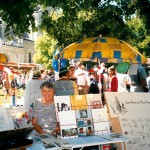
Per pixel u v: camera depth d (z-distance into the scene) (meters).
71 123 4.34
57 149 3.73
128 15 11.55
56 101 4.58
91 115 4.47
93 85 11.97
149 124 5.22
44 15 10.73
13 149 3.54
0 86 34.38
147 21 11.19
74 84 7.77
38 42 62.12
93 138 4.19
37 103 5.21
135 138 5.03
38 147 3.71
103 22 11.47
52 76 17.95
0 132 3.42
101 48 6.16
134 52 6.27
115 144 4.83
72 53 6.46
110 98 5.18
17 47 81.25
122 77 11.04
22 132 3.64
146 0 11.00
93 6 11.25
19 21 6.69
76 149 4.46
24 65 42.78
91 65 14.25
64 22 11.40
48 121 5.12
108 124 4.52
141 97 5.38
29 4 6.73
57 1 7.10
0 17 6.66
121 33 11.63
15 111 13.59
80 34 11.56
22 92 30.45
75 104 4.62
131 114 5.17
